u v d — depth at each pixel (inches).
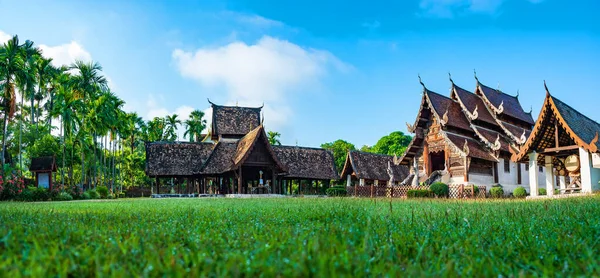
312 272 126.6
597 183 895.1
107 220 307.7
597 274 137.7
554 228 262.2
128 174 2928.2
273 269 128.4
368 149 3486.7
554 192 1016.2
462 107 1411.2
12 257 146.9
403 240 204.2
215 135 2058.3
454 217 337.7
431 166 1418.6
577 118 994.1
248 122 2065.7
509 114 1491.1
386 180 1951.3
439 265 154.7
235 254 154.9
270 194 1552.7
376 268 137.9
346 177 1982.0
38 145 2154.3
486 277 135.7
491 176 1375.5
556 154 994.7
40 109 2743.6
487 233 235.5
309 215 360.5
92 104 2102.6
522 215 342.6
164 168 1800.0
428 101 1357.0
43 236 191.0
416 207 498.6
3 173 1443.2
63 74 2338.8
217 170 1744.6
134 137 3577.8
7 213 380.8
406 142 3400.6
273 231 234.1
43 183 1737.2
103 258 150.9
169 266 136.6
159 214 380.2
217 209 479.5
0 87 1694.1
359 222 276.8
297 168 1942.7
